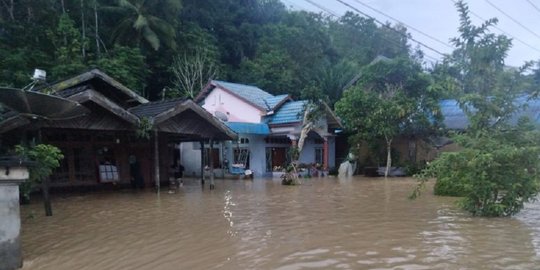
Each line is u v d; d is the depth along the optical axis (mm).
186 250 7441
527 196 10406
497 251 7031
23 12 28656
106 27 34500
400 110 24922
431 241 7805
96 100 14633
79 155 18281
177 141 23453
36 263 6918
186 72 34438
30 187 9609
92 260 7000
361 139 27266
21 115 11078
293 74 40406
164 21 33656
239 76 39531
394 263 6383
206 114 18062
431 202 13398
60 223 10672
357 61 47469
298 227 9367
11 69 23641
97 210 12828
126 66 28797
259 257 6871
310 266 6309
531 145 10508
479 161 10094
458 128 28047
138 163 19969
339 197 15117
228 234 8711
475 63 11562
